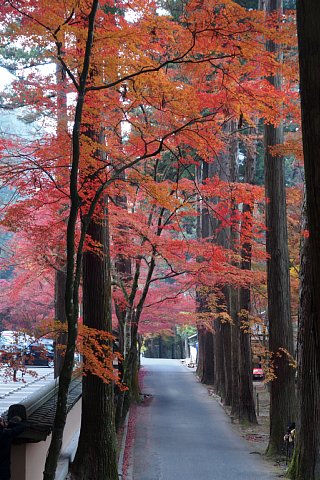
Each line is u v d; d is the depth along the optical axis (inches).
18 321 1094.4
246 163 869.2
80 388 636.7
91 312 502.9
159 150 356.5
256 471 599.5
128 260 876.0
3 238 948.0
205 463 636.7
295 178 1216.8
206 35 346.9
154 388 1439.5
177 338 2682.1
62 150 390.6
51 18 327.9
